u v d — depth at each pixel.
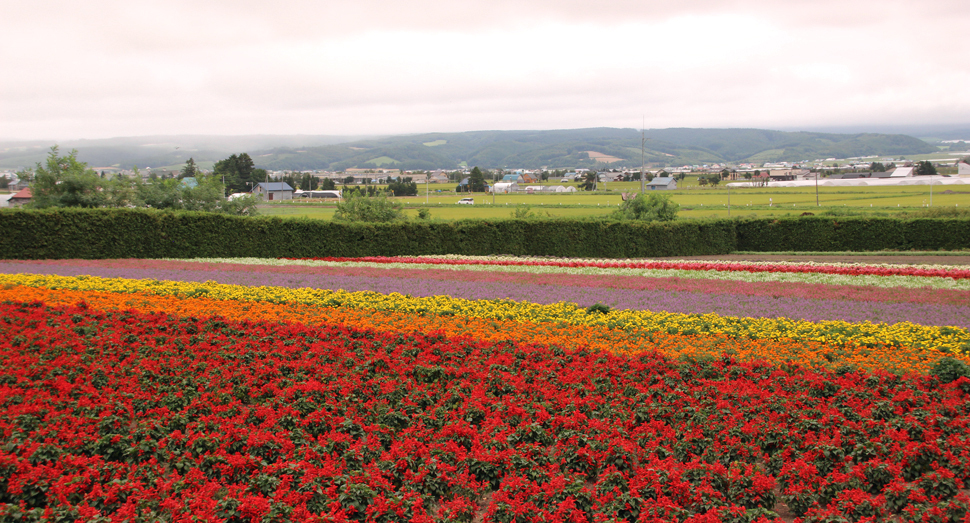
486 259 34.12
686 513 7.08
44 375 11.35
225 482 8.10
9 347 12.83
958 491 7.69
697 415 9.73
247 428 9.16
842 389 10.57
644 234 42.94
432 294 20.95
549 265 30.36
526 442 9.16
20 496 7.42
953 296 19.56
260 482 7.66
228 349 13.19
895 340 13.78
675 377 11.49
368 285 22.78
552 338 14.51
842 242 44.34
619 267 29.12
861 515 7.21
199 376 11.58
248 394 10.80
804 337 14.41
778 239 45.94
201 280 23.41
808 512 7.32
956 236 42.56
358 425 9.37
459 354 12.97
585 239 41.59
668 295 20.66
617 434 9.12
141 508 7.06
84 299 18.08
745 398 10.42
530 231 41.03
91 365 11.84
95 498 7.25
